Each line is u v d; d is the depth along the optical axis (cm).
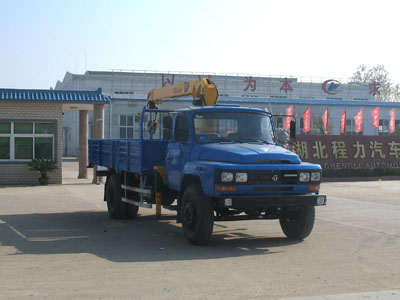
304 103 5319
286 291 664
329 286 690
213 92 1184
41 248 937
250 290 667
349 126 5591
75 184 2366
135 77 6000
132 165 1189
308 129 4194
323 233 1116
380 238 1055
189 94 1275
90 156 1588
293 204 925
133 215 1326
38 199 1775
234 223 1268
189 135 1008
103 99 2395
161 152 1139
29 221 1283
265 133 1046
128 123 5116
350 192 2091
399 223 1262
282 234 1110
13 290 658
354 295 644
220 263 818
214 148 955
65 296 633
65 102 2342
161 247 951
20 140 2348
